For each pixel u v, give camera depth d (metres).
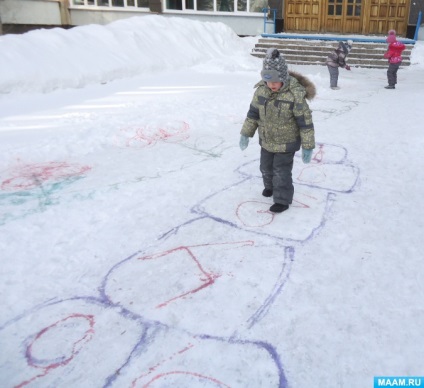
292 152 3.38
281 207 3.51
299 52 14.97
